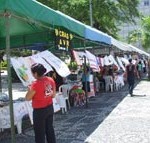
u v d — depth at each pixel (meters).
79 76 18.94
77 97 16.97
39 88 7.70
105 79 24.28
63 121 12.93
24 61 9.44
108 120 12.92
